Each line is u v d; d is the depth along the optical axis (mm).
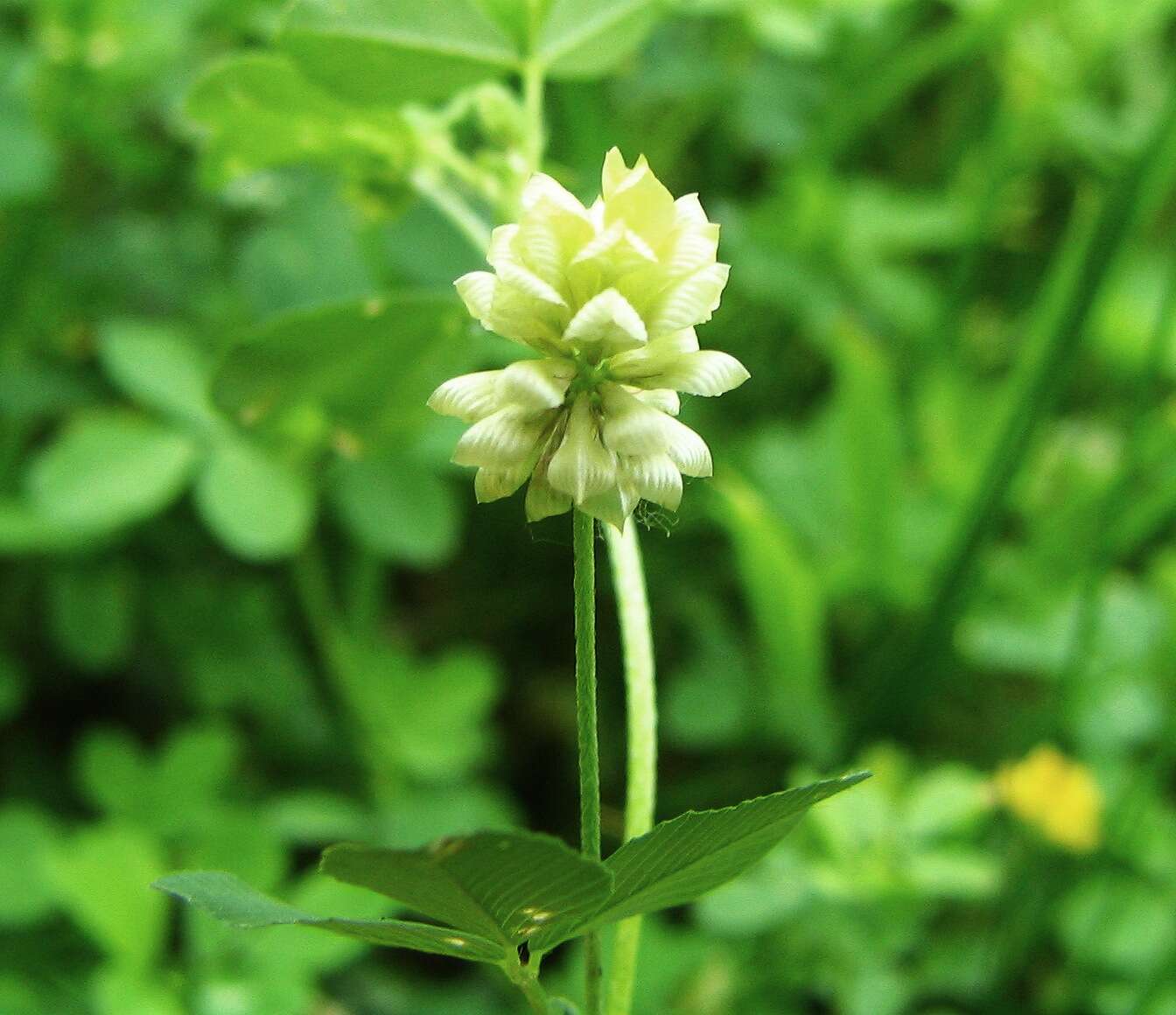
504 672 220
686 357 95
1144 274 226
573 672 218
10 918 160
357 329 125
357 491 175
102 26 193
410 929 94
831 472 205
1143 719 179
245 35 215
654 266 93
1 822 168
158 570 199
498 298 94
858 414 187
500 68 121
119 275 204
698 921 155
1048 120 222
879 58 228
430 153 130
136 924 150
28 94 188
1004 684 205
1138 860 170
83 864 151
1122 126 231
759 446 208
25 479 197
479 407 95
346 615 208
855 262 221
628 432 93
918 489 216
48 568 195
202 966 150
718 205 210
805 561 201
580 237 93
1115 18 224
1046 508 208
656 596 211
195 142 207
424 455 177
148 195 220
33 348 203
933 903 169
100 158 212
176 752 176
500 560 221
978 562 178
